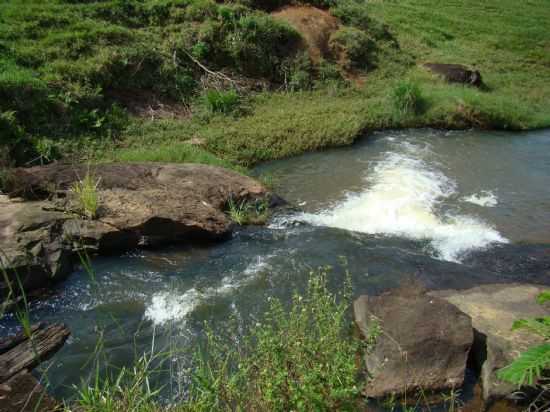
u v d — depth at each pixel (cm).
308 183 908
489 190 909
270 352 327
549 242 715
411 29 2022
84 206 637
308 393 289
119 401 338
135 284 565
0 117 851
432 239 702
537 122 1382
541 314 497
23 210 625
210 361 425
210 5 1410
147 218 627
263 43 1405
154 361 439
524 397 399
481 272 616
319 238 680
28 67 1026
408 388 400
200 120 1137
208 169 806
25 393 347
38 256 551
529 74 1830
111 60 1111
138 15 1334
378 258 630
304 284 565
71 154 903
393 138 1194
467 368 444
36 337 406
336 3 1770
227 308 520
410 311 467
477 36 2098
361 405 361
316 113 1227
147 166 787
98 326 492
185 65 1270
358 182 914
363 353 363
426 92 1388
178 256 626
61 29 1160
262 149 1037
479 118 1323
